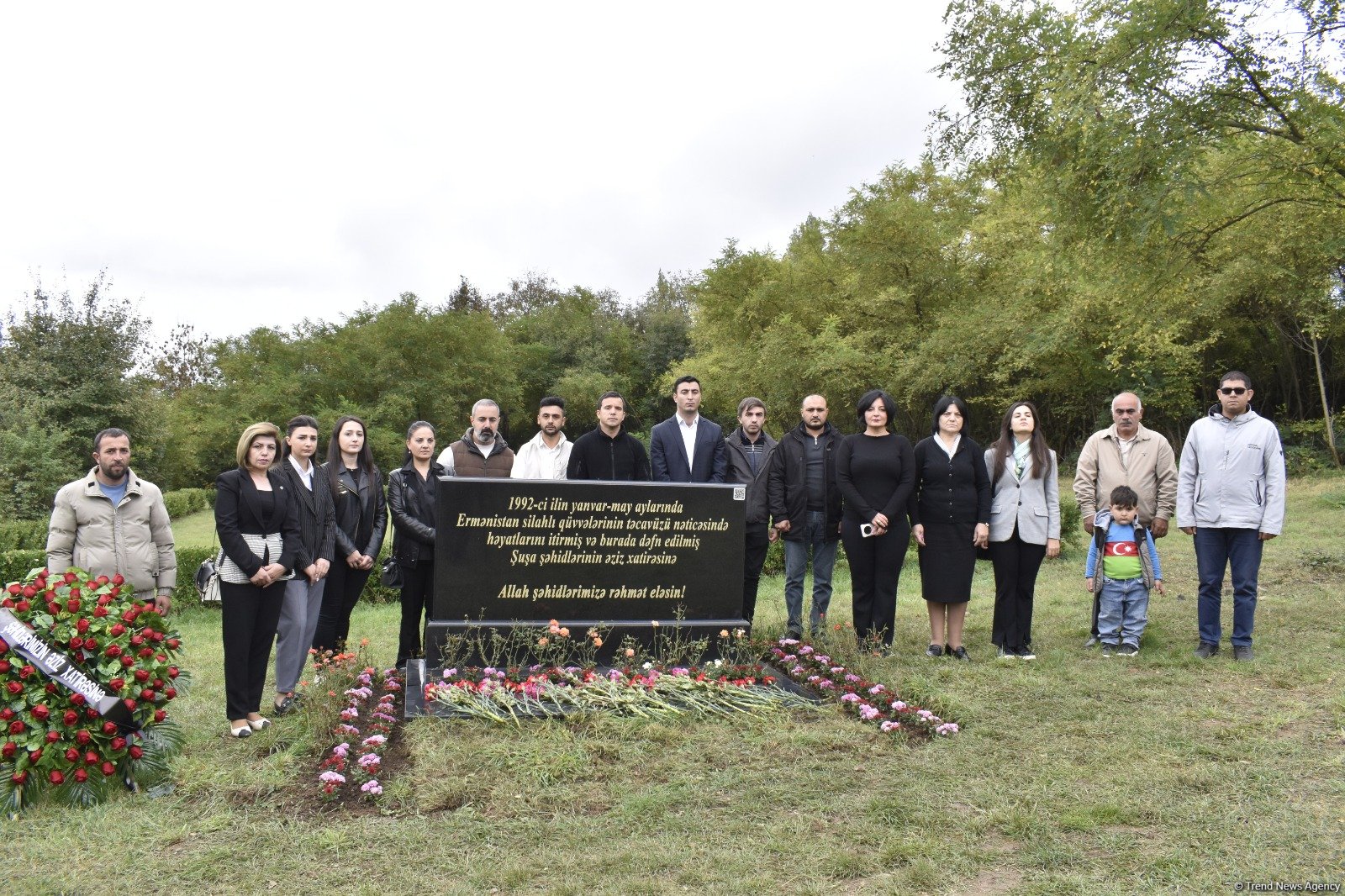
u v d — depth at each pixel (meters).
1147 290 12.11
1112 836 3.41
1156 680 5.50
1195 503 6.14
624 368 47.84
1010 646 6.29
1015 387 24.17
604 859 3.29
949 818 3.60
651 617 5.99
